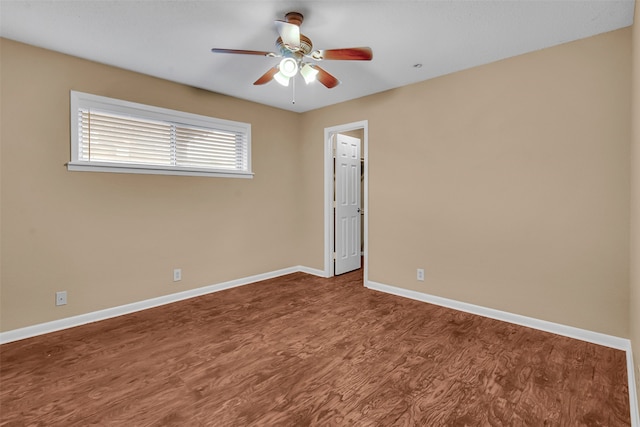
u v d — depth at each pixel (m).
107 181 3.09
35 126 2.69
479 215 3.12
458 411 1.77
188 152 3.68
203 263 3.82
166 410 1.78
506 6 2.11
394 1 2.05
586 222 2.56
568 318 2.65
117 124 3.15
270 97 4.06
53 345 2.54
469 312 3.21
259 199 4.37
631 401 1.82
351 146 4.92
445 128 3.32
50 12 2.19
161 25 2.36
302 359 2.33
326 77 2.57
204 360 2.32
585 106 2.54
